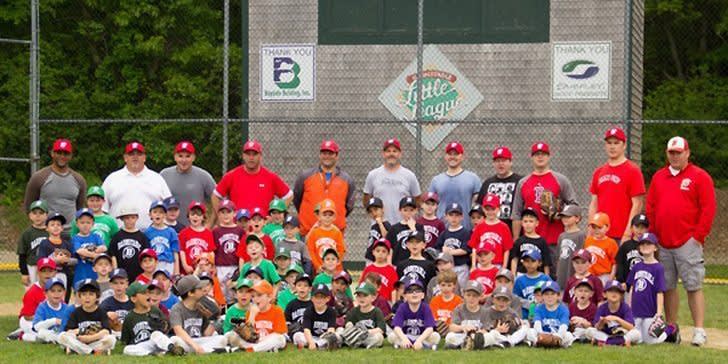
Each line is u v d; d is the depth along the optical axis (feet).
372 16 55.11
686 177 34.27
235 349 31.40
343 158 55.47
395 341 32.24
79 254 35.06
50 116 85.15
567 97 53.31
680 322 39.99
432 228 37.96
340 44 55.31
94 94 87.10
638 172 35.76
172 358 29.78
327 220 37.55
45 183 37.91
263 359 29.55
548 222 36.70
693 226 34.22
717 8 91.04
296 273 35.04
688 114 86.84
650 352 31.09
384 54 55.01
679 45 95.04
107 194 37.19
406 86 54.80
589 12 53.06
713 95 89.30
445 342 32.53
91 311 31.89
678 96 88.22
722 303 46.06
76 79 88.84
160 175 38.73
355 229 55.47
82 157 86.89
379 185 39.73
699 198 34.14
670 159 34.60
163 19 86.33
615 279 35.06
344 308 34.45
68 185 38.17
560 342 31.91
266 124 56.03
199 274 33.47
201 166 86.33
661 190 34.68
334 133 55.52
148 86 88.84
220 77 85.92
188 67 87.40
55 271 33.99
